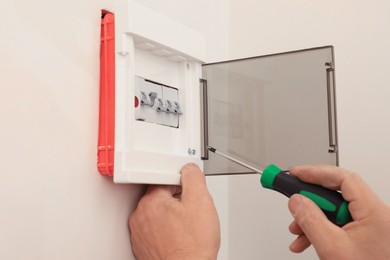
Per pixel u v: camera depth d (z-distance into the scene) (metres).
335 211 0.48
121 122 0.51
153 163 0.54
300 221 0.48
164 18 0.57
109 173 0.52
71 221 0.49
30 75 0.46
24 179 0.45
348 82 0.77
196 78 0.63
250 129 0.65
